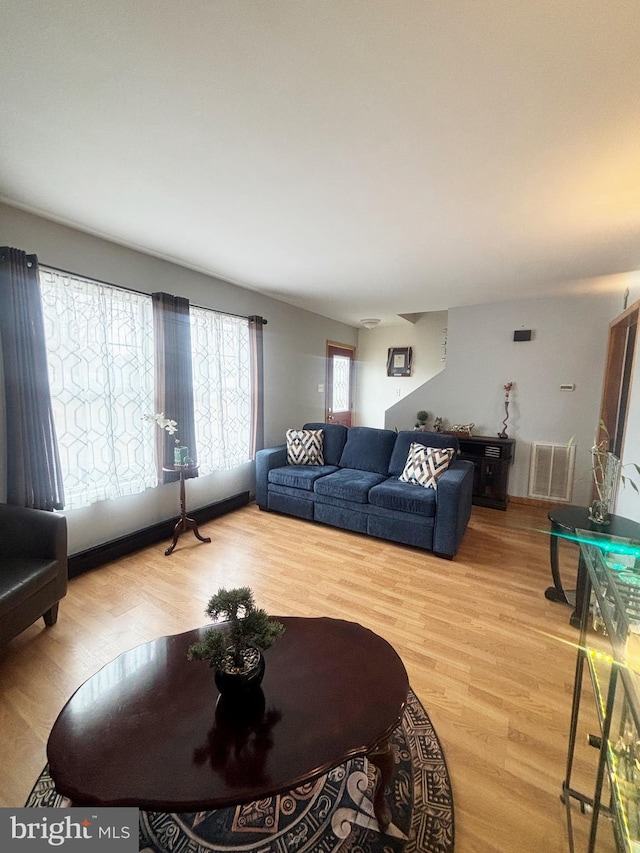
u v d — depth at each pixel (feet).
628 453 8.68
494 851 3.44
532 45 3.33
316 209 6.84
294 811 3.77
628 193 5.96
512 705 5.02
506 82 3.76
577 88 3.82
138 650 4.32
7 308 6.73
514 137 4.67
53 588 6.42
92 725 3.31
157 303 9.46
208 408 11.27
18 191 6.34
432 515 9.47
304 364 16.52
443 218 7.08
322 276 11.20
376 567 8.87
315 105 4.19
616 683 3.04
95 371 8.32
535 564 9.11
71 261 7.88
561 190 5.94
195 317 10.73
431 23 3.16
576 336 12.83
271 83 3.88
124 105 4.26
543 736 4.58
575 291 12.22
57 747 3.10
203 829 3.60
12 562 6.24
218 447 11.73
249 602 3.77
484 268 10.02
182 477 9.64
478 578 8.39
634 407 8.45
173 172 5.69
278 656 4.23
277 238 8.29
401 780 4.05
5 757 4.23
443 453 10.51
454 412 15.11
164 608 7.10
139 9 3.11
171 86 3.96
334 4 3.03
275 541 10.34
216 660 3.42
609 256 8.86
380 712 3.48
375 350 20.83
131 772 2.91
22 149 5.14
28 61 3.63
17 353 6.87
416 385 19.75
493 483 13.57
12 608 5.51
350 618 6.87
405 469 11.16
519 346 13.76
